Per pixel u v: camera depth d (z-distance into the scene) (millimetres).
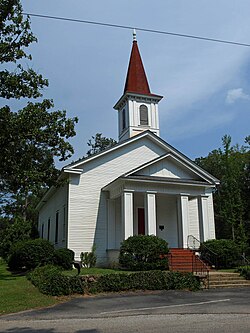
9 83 17156
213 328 7684
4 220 52219
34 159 18547
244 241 30266
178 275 15086
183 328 7738
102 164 24453
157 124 28828
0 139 16688
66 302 11805
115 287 14070
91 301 11977
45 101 18266
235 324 8070
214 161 48938
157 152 26203
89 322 8594
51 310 10352
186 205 22906
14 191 19062
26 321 8812
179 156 24906
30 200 55500
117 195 22766
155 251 18906
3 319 9109
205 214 23234
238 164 35688
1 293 12570
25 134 17250
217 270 19734
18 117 17078
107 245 23141
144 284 14492
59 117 18531
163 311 10000
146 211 21953
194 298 12508
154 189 22422
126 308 10602
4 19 17141
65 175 23906
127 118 28578
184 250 21250
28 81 18000
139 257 18891
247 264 20922
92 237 22969
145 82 29969
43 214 36531
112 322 8570
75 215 22922
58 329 7844
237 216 31938
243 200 33312
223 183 34719
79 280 13609
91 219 23234
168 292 14016
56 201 28562
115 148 24953
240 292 14031
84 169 23875
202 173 24328
